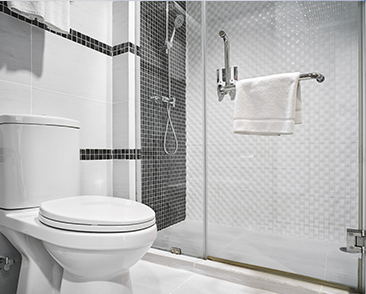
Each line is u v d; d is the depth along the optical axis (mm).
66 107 1521
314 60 1245
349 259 1160
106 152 1769
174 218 1598
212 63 1490
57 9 1314
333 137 1198
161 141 1664
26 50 1336
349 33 1181
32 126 1154
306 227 1252
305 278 1236
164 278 1343
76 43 1584
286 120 1253
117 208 987
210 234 1477
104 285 922
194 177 1535
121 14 1790
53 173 1218
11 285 1237
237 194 1413
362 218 1142
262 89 1312
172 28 1639
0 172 1114
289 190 1291
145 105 1739
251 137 1380
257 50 1379
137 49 1780
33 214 1090
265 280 1239
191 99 1548
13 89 1281
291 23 1309
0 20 1234
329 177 1205
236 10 1444
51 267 1097
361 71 1148
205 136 1503
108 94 1791
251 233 1375
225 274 1334
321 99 1224
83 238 815
